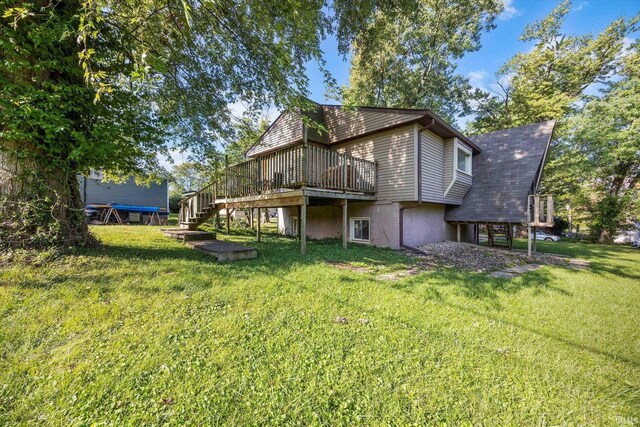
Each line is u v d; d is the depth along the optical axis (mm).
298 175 6422
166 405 1613
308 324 2699
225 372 1924
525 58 17625
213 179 8547
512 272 5711
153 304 2885
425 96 16531
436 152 8836
